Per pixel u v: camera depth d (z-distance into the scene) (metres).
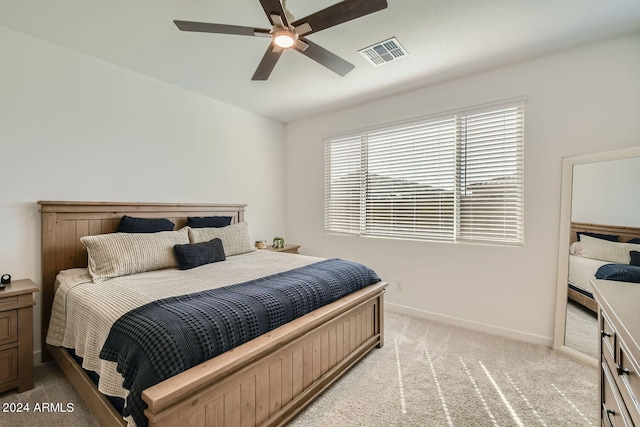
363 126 3.74
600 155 2.27
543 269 2.62
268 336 1.56
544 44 2.39
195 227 3.18
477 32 2.23
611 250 2.16
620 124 2.27
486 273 2.90
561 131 2.51
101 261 2.19
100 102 2.69
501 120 2.81
